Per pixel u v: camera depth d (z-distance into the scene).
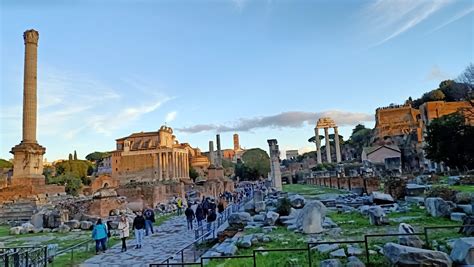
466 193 16.56
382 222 14.27
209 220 19.16
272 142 46.47
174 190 47.28
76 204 29.77
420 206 18.77
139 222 17.19
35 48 45.56
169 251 15.49
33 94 44.16
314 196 30.70
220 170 70.44
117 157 129.75
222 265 9.88
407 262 7.62
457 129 44.19
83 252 16.08
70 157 113.56
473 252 7.39
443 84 113.25
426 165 71.19
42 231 24.02
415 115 111.12
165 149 126.38
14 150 41.34
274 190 42.88
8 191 39.59
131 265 13.19
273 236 13.34
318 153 114.88
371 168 63.53
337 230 13.60
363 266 8.41
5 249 12.70
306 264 9.27
